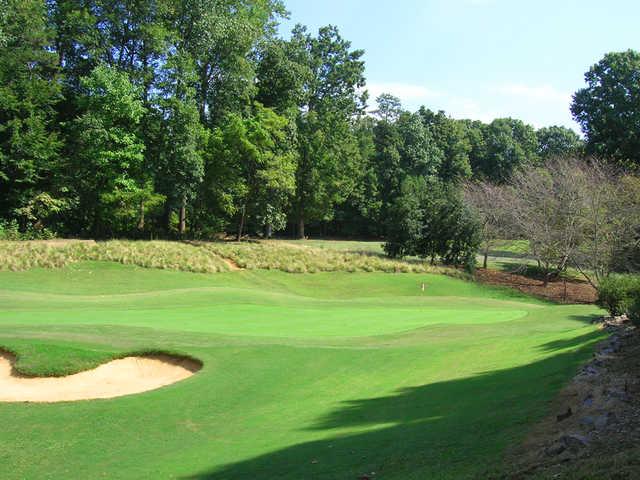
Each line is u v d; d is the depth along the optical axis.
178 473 7.59
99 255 35.94
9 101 35.53
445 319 21.91
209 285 35.41
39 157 36.59
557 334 15.49
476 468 6.06
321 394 11.52
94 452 8.78
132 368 13.91
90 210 41.34
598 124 53.97
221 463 7.82
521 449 6.41
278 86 51.50
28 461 8.45
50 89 37.25
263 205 46.25
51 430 9.76
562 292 39.50
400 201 46.31
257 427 9.62
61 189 37.81
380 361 13.85
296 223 64.56
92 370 13.47
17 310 20.61
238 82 44.78
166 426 9.95
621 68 53.75
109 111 38.06
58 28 40.34
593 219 36.06
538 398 8.58
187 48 43.34
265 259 41.00
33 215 38.06
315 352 14.50
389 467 6.66
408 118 75.25
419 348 15.04
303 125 57.28
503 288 40.19
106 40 39.72
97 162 37.81
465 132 82.31
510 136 82.12
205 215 47.28
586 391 8.25
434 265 43.88
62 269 33.69
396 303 27.72
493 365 12.38
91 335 15.54
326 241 58.97
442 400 9.86
